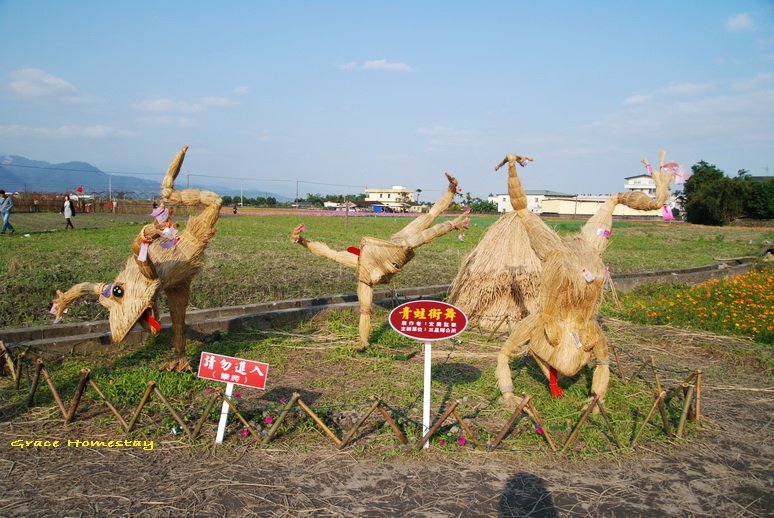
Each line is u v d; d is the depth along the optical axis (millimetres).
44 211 47219
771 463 5406
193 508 4340
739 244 33844
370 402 6582
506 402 6320
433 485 4789
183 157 6816
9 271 13141
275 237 27125
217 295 12258
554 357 6164
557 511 4453
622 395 7012
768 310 10812
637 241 35375
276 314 10070
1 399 6316
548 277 6078
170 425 5750
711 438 5941
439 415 6281
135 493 4527
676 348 9633
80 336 8172
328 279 15117
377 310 11453
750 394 7426
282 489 4645
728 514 4500
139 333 8523
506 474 5016
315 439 5559
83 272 13906
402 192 87000
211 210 6891
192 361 7840
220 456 5188
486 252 10719
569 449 5488
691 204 59469
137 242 6258
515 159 6234
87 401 6270
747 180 58781
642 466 5258
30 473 4797
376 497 4570
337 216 54000
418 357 8609
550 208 70188
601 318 11625
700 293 12648
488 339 9648
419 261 20250
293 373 7668
